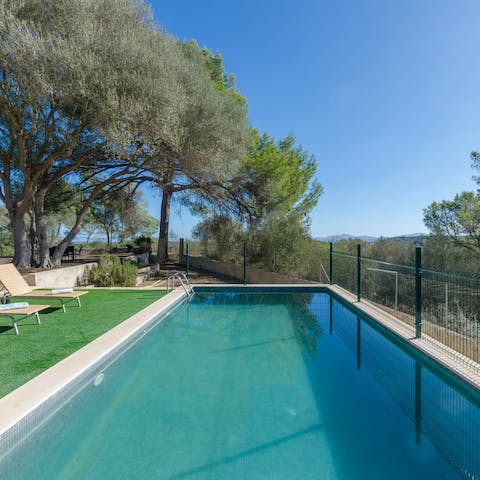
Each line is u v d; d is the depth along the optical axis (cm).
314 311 871
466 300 575
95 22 888
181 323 754
